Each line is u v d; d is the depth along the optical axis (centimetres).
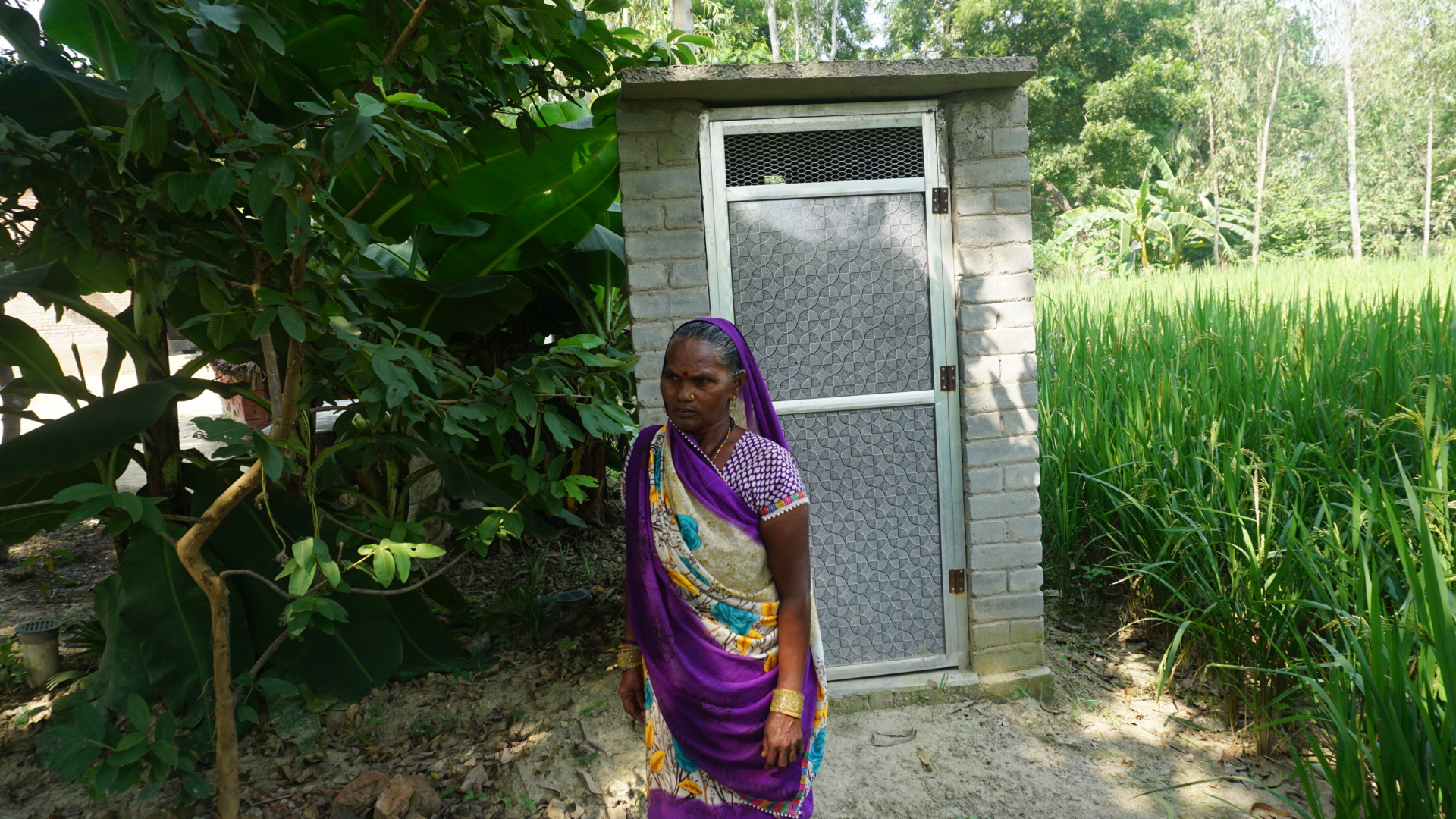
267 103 326
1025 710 330
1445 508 281
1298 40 2864
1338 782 211
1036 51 2833
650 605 177
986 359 328
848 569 339
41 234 232
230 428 204
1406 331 523
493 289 352
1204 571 348
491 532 270
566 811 277
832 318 328
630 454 186
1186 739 305
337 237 228
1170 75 2681
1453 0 2572
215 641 227
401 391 230
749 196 320
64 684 362
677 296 319
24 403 313
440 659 372
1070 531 413
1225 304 661
